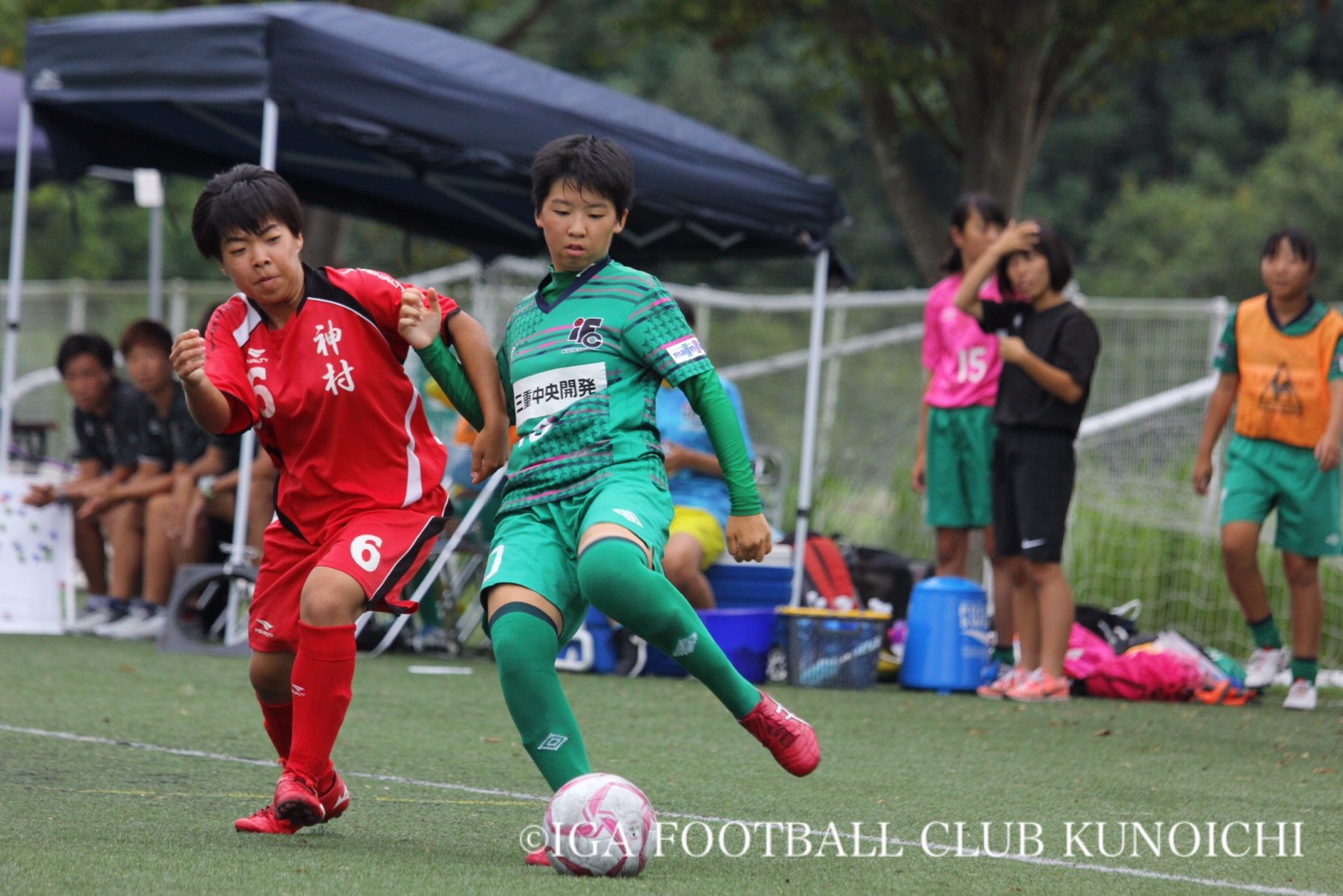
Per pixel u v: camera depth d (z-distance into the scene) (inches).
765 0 1510.8
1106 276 3954.2
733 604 1093.8
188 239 3907.5
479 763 664.4
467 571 1150.3
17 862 437.1
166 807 540.4
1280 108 4527.6
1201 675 1005.2
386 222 1503.4
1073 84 1555.1
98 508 1187.3
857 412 1576.0
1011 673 999.0
